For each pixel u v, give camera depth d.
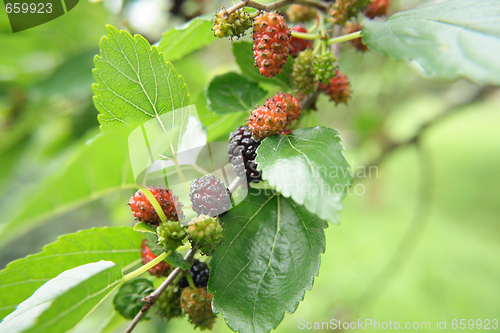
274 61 0.30
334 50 0.35
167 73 0.29
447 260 1.19
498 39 0.27
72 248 0.30
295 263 0.29
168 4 0.56
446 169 2.08
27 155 0.64
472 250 1.27
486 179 1.88
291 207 0.30
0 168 0.62
